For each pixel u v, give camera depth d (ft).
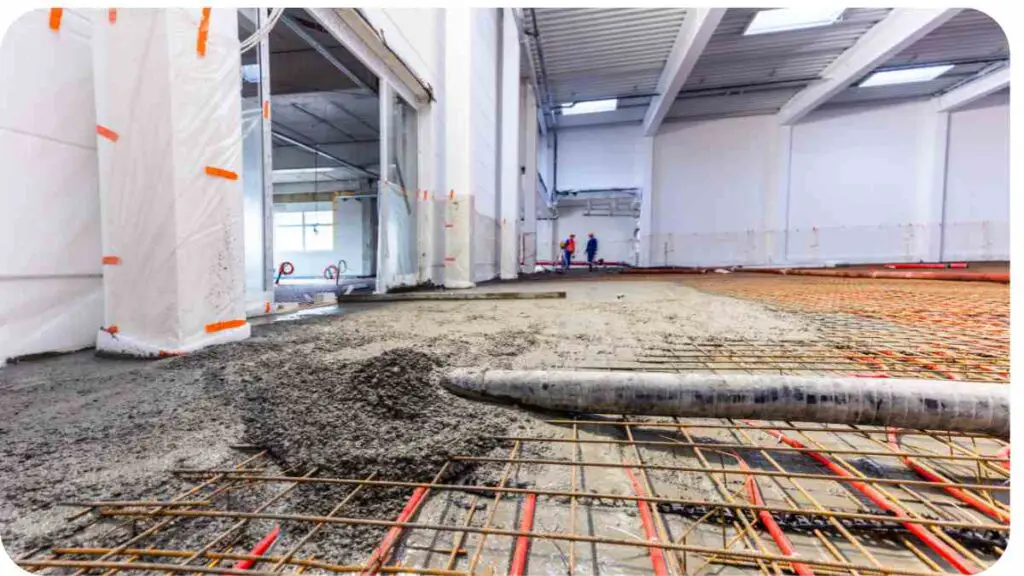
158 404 4.36
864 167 42.42
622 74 36.52
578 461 3.34
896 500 2.79
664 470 3.19
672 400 3.87
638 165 49.29
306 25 15.46
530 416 4.19
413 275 19.58
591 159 50.29
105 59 6.17
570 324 9.09
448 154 21.48
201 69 6.52
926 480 3.09
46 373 5.41
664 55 33.06
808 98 38.37
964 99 37.22
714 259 46.73
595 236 54.13
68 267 6.59
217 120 6.82
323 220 43.04
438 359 5.91
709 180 46.44
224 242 6.97
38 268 6.23
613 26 29.35
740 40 30.63
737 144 45.52
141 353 6.17
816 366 5.58
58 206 6.47
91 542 2.43
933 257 40.65
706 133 46.24
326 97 24.72
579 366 5.62
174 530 2.52
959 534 2.54
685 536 2.49
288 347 6.70
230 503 2.78
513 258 31.27
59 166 6.46
